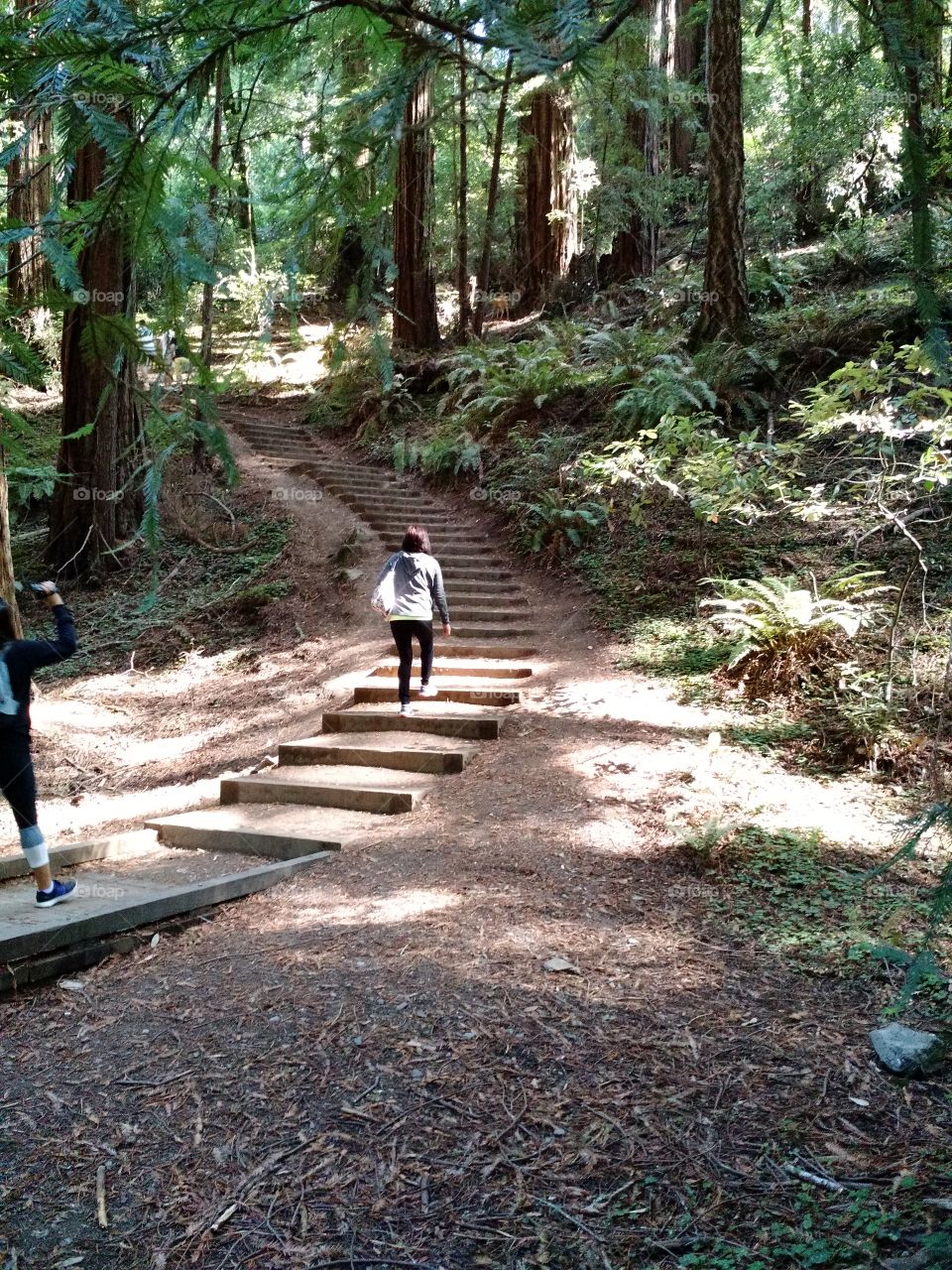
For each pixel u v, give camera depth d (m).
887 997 3.80
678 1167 2.82
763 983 3.96
